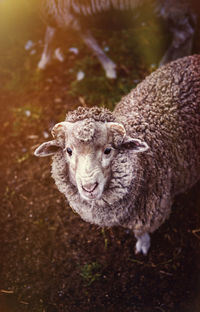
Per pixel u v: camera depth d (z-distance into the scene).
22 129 2.18
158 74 1.62
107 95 2.18
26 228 1.88
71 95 2.22
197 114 1.54
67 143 1.23
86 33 2.15
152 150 1.44
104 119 1.23
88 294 1.70
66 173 1.34
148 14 2.05
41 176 2.01
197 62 1.63
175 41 2.12
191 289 1.67
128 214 1.46
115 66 2.25
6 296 1.73
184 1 1.96
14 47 2.56
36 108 2.23
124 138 1.25
